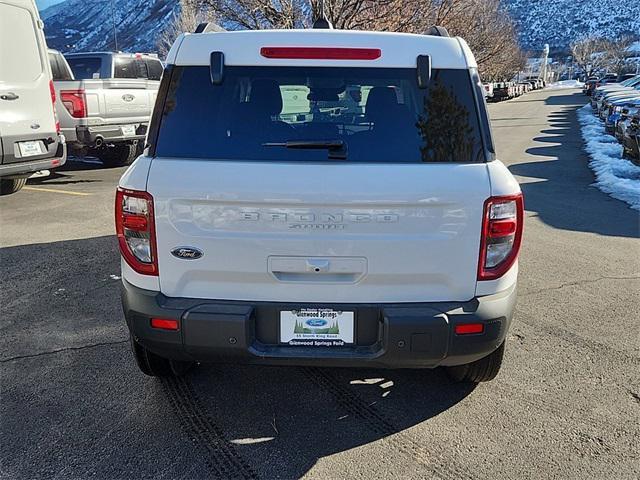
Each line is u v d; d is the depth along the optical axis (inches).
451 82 108.9
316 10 568.4
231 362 109.8
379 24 616.7
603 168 470.0
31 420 121.1
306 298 105.5
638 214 317.7
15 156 301.3
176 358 111.3
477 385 136.7
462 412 125.6
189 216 103.7
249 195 101.4
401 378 139.8
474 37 1215.6
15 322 169.8
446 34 118.7
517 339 161.3
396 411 126.0
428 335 103.7
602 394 133.1
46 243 250.1
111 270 215.8
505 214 104.3
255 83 109.9
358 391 134.2
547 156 566.3
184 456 110.1
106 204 327.0
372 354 105.7
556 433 118.0
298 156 104.7
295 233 102.6
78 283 201.9
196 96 109.3
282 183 101.2
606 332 166.2
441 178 102.4
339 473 105.3
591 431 118.8
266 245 103.2
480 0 1258.0
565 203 347.6
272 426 120.1
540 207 336.2
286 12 624.4
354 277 104.5
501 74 2335.1
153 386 135.1
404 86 109.5
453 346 105.0
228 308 105.2
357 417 123.6
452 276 105.0
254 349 105.7
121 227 108.3
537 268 223.6
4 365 144.3
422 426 120.3
